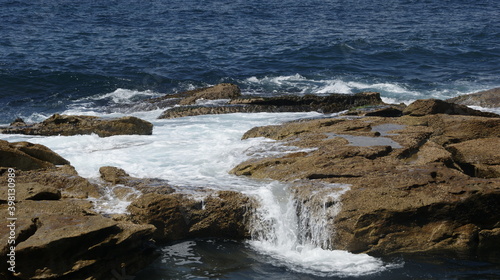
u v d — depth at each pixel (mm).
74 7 56469
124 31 42562
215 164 14078
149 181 12219
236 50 35625
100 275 9227
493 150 13875
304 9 56500
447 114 16812
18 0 60781
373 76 29484
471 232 10930
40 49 34625
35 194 10445
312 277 9930
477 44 37938
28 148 13164
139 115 21016
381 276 9977
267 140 15648
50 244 8609
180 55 33938
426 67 31672
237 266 10289
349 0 64750
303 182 11945
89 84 26906
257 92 25312
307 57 33844
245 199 11516
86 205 10719
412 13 54625
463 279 9906
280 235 11281
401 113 18766
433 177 11727
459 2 63031
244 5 59062
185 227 11211
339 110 21391
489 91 22453
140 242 9867
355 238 10828
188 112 20703
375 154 13148
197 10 54719
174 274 9930
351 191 11273
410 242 10844
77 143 16250
